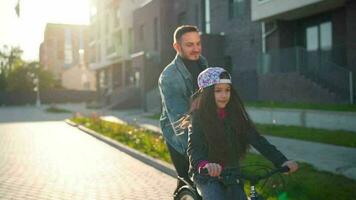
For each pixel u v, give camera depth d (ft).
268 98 69.77
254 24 82.64
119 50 154.71
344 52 61.87
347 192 22.67
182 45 14.56
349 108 48.26
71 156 41.27
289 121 52.95
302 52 62.75
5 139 56.29
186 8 110.93
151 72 116.47
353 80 56.03
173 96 14.20
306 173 26.94
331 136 41.78
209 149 12.07
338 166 29.32
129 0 150.20
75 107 165.07
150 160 36.29
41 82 223.10
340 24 64.34
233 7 89.45
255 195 12.27
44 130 69.82
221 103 12.19
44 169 34.47
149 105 105.29
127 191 26.89
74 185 28.68
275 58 68.13
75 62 305.12
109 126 65.26
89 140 55.11
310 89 60.59
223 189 12.25
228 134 12.17
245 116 12.62
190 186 13.58
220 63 91.81
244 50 85.97
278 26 73.36
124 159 39.29
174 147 14.60
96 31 193.06
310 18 70.79
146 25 128.77
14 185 28.73
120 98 128.36
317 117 48.55
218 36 92.02
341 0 58.80
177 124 13.70
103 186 28.32
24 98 220.23
